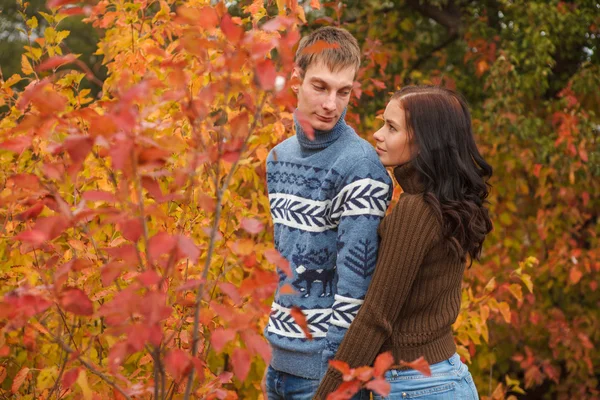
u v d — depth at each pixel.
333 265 1.75
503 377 4.86
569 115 4.39
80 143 1.07
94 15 2.48
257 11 2.23
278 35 2.14
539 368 4.80
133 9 2.42
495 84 4.51
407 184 1.74
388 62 5.31
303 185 1.77
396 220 1.61
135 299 1.15
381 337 1.60
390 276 1.58
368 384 1.29
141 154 1.11
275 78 1.16
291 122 2.49
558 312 4.57
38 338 1.78
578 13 4.71
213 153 1.22
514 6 4.76
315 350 1.73
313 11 5.45
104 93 2.48
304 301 1.74
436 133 1.68
